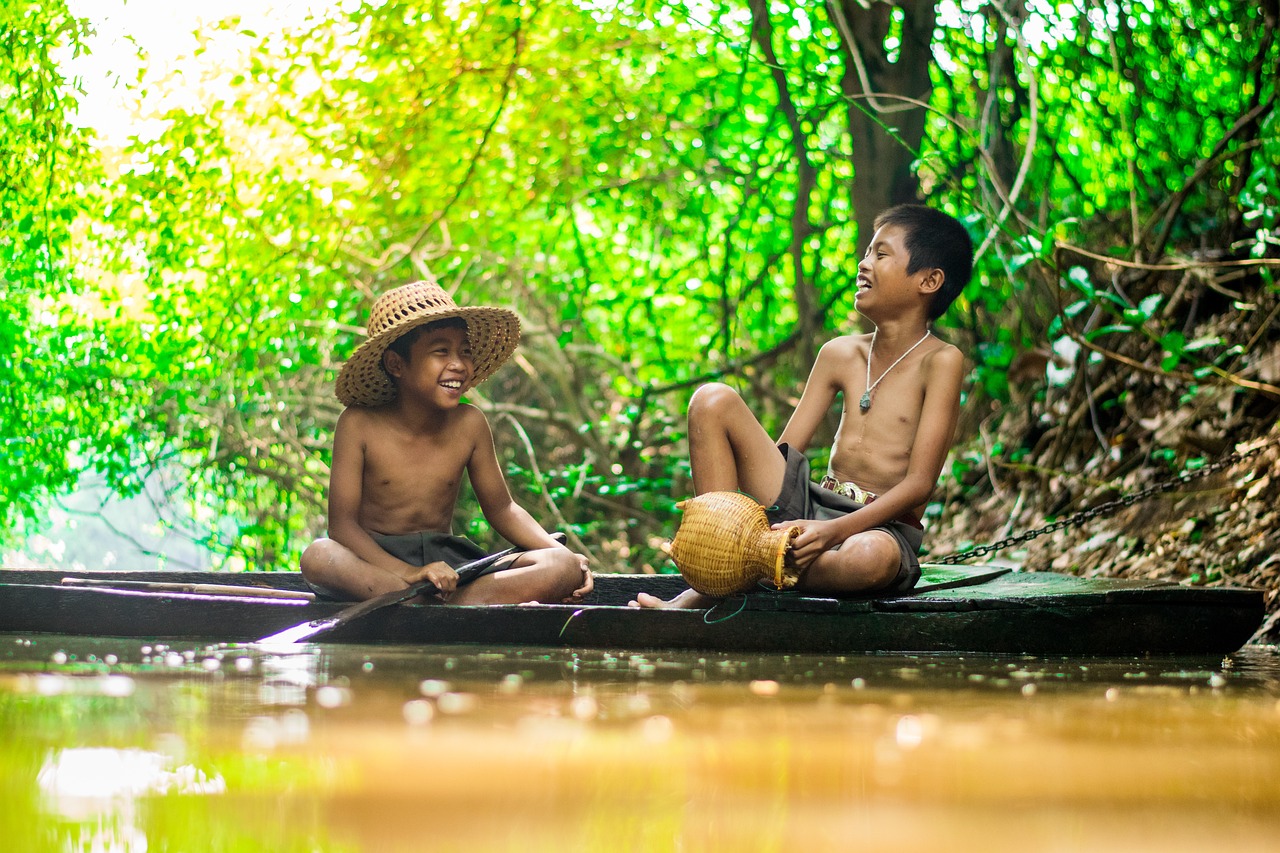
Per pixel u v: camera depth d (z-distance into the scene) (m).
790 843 0.92
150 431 8.21
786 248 9.00
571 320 9.22
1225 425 5.99
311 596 3.60
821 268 8.78
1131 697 2.11
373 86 7.70
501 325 4.39
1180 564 5.45
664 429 9.33
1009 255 7.25
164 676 2.18
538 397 9.59
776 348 8.88
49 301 7.77
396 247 8.62
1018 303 7.32
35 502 8.09
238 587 3.79
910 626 3.33
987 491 7.44
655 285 9.61
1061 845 0.94
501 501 4.36
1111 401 6.61
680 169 9.09
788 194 9.18
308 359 8.25
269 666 2.45
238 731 1.43
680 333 9.81
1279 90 6.11
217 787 1.09
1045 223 7.00
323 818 0.97
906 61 7.47
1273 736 1.58
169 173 7.55
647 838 0.93
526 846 0.89
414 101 7.77
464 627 3.37
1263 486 5.44
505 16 7.56
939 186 7.51
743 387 9.22
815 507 3.95
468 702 1.80
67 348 7.79
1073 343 6.49
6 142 7.26
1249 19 6.69
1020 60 6.29
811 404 4.23
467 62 7.76
